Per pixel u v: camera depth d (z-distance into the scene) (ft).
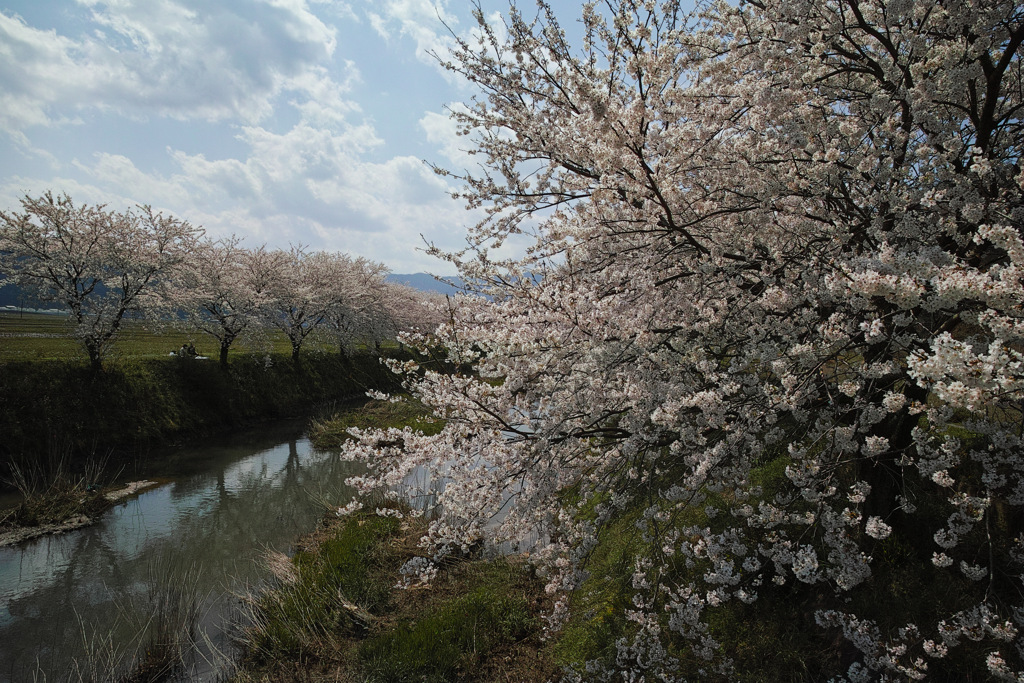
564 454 15.94
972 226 13.04
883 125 13.65
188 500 41.65
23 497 38.78
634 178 13.38
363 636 22.39
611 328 14.74
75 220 56.59
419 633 21.40
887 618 14.64
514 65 18.45
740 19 15.61
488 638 20.84
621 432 16.20
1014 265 8.34
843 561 11.19
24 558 31.73
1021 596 14.21
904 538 16.48
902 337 10.30
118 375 57.41
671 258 16.11
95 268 55.83
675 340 13.53
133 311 60.08
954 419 19.66
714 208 15.35
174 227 65.92
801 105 13.64
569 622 20.02
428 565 17.01
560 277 16.87
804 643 15.02
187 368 67.15
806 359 11.05
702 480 12.15
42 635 23.81
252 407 70.08
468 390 15.87
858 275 8.90
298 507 39.96
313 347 95.81
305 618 23.34
